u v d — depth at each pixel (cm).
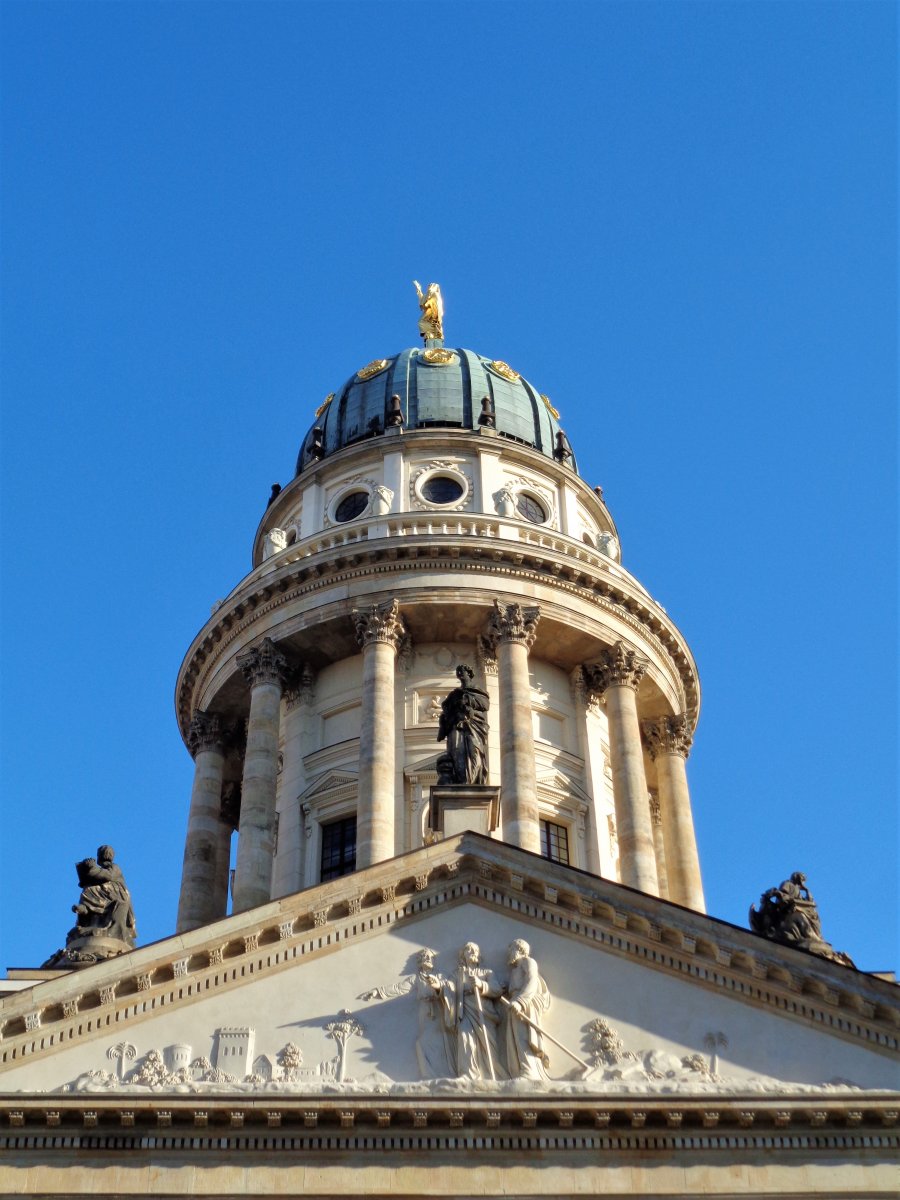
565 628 7244
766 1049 4250
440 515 7406
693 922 4416
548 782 7000
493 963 4412
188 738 7812
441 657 7250
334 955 4434
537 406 8494
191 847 7281
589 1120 4031
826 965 4319
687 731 7681
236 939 4400
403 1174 3962
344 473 8025
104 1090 4097
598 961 4425
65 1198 3912
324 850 6900
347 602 7169
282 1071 4203
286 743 7300
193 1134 4019
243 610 7438
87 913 4847
